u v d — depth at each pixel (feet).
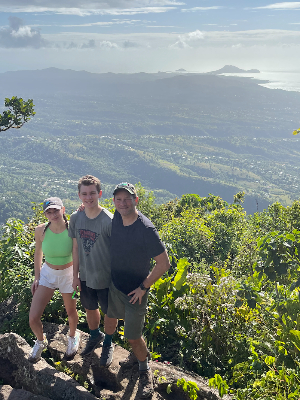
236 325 14.12
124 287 11.19
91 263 11.77
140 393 10.97
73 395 10.75
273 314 13.84
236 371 12.17
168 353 13.96
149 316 15.26
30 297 15.85
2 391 10.87
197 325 14.57
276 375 10.74
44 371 11.55
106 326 12.41
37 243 12.96
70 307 12.87
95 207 11.64
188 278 15.81
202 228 34.06
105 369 12.08
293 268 13.01
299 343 11.66
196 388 10.97
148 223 10.69
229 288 15.38
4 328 14.94
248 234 36.50
